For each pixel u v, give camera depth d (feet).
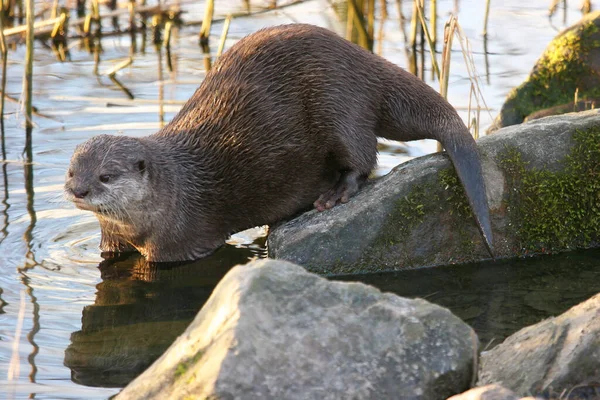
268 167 35.12
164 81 51.93
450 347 20.54
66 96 49.78
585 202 33.30
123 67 53.88
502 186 32.78
